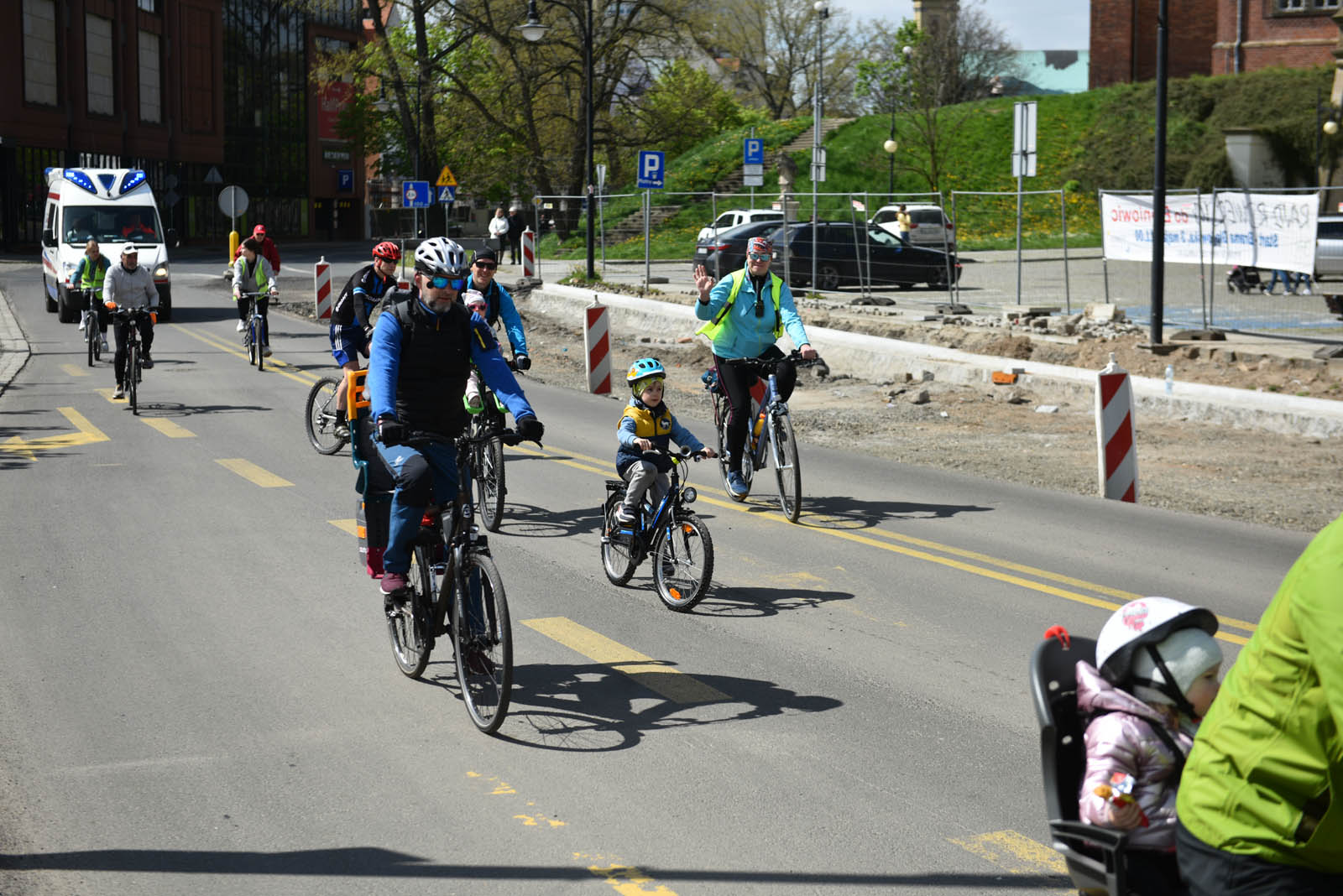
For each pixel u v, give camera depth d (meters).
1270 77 59.16
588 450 15.84
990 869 5.07
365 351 14.22
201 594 9.22
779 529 11.60
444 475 6.99
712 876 5.00
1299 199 22.39
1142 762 3.66
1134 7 75.38
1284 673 3.06
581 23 63.72
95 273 23.98
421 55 63.91
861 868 5.07
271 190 89.75
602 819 5.54
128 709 6.88
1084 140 64.25
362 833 5.38
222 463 14.59
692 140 73.12
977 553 10.68
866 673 7.58
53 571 9.82
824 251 37.56
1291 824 3.08
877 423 18.56
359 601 9.09
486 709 6.56
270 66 88.81
